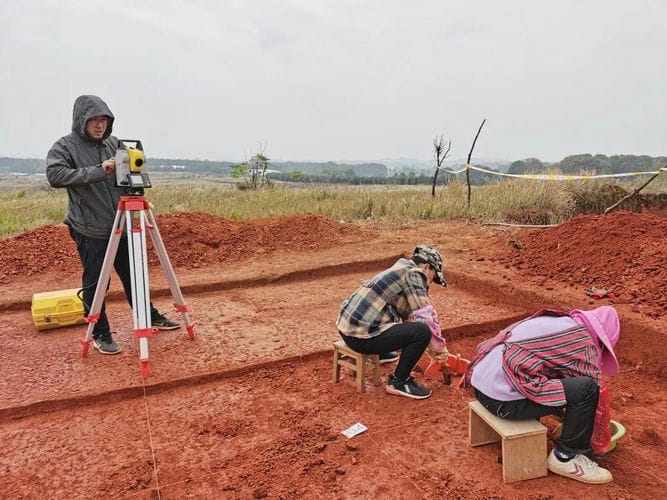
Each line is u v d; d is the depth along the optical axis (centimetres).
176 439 352
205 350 489
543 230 816
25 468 324
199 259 790
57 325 547
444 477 308
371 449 337
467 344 516
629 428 362
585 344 299
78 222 459
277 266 757
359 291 395
